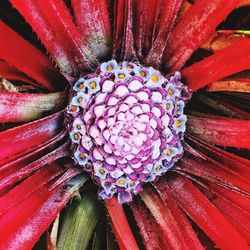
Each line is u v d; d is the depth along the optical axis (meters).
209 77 0.14
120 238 0.14
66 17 0.14
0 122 0.14
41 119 0.14
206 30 0.14
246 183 0.14
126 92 0.14
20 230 0.14
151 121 0.14
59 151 0.14
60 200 0.14
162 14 0.14
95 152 0.14
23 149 0.14
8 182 0.13
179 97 0.14
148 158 0.14
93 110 0.14
